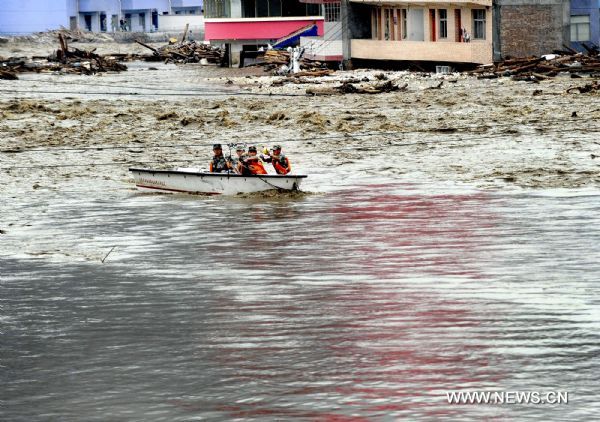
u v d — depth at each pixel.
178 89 168.62
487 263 54.50
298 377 39.06
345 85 149.50
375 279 52.19
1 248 60.75
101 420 36.03
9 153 96.62
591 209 66.81
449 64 180.50
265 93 156.12
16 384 39.25
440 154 90.94
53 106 137.88
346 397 37.09
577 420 34.81
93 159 93.38
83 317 47.25
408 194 73.88
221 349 42.31
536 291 49.00
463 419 35.09
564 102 123.19
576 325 43.75
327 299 48.88
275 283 52.09
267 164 88.12
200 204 72.06
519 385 37.56
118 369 40.47
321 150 96.25
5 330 45.62
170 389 38.38
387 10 195.12
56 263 57.09
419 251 57.62
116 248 60.31
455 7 175.00
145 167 89.19
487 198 71.44
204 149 99.50
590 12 166.38
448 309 46.59
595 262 54.03
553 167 82.19
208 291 50.91
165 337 44.06
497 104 124.94
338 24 199.62
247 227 64.88
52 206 72.50
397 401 36.62
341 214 67.94
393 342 42.44
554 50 165.25
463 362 39.91
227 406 36.72
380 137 102.81
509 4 164.62
